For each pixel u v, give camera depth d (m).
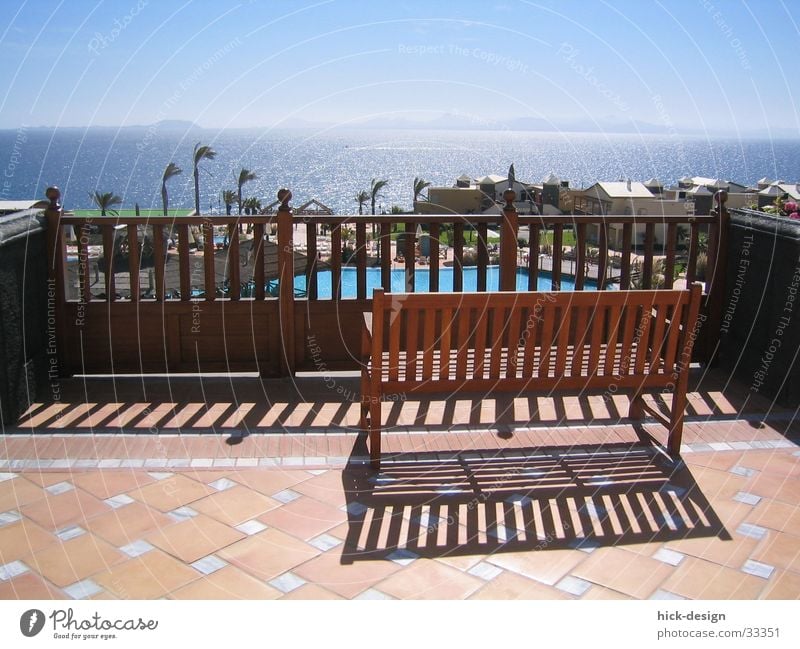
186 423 3.99
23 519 2.94
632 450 3.71
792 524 2.96
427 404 4.33
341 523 2.96
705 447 3.73
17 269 4.02
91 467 3.42
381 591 2.52
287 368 4.71
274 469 3.43
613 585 2.56
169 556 2.69
